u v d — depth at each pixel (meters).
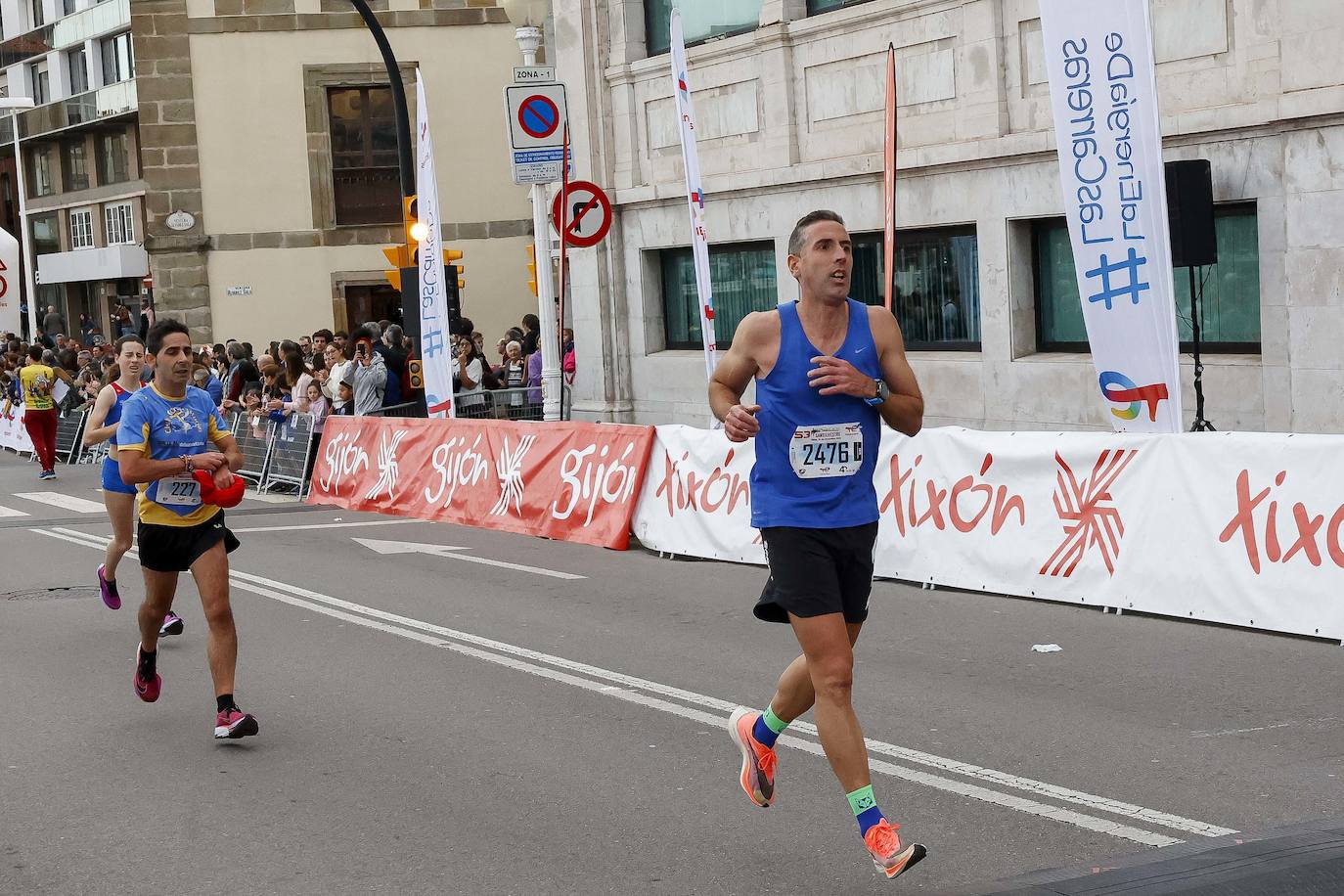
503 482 24.56
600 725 11.93
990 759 10.59
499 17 58.50
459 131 58.66
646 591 18.20
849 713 8.05
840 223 8.27
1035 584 16.64
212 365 43.06
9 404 49.50
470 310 59.28
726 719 12.01
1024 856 8.64
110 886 8.73
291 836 9.50
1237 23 21.89
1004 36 25.75
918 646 14.59
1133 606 15.62
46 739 12.05
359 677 13.91
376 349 31.39
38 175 106.19
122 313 84.75
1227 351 23.14
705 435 20.69
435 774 10.75
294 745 11.63
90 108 94.94
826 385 8.10
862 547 8.26
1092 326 18.25
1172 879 7.67
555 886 8.45
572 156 36.38
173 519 11.88
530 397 32.72
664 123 34.16
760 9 31.17
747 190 31.64
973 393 27.22
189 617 17.22
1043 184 25.19
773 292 32.19
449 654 14.77
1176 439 15.45
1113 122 17.78
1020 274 26.22
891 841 7.77
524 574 19.77
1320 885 7.55
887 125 22.17
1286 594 14.36
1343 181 20.31
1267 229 21.70
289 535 24.70
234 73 57.22
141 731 12.23
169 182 57.12
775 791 10.09
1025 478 16.88
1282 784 9.83
